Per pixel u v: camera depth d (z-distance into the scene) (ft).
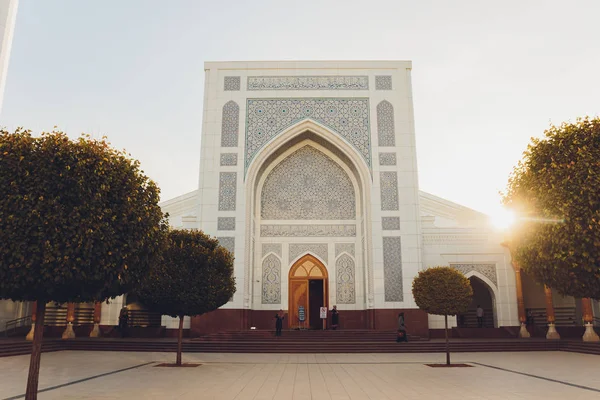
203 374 32.14
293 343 49.70
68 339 51.93
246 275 57.62
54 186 20.33
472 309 71.82
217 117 62.13
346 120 62.28
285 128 61.77
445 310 37.81
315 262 62.39
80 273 20.16
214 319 55.93
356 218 63.00
